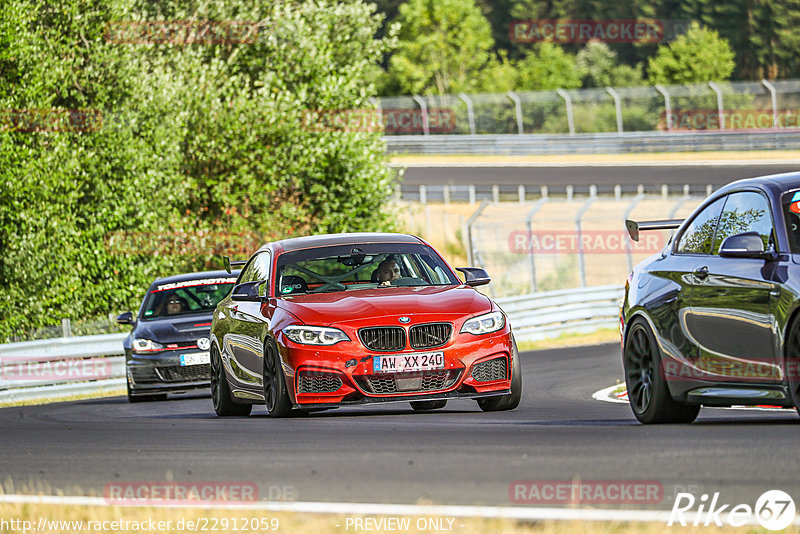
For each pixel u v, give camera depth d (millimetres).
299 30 106000
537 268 127750
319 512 17359
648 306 29875
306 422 33062
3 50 83500
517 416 33656
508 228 144750
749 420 30016
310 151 100688
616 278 125562
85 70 89938
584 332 92688
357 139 105000
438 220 159375
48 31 89375
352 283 37469
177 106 95312
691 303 28062
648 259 31922
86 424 40125
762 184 27812
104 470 24453
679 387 28656
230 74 105938
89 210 88875
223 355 40938
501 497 18250
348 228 106062
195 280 61406
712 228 28969
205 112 97000
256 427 32531
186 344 56000
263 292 37906
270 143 100812
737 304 26391
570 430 27625
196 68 98875
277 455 25125
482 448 24375
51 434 35281
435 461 22734
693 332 28000
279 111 99375
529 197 165125
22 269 84062
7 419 48594
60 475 24047
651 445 23719
